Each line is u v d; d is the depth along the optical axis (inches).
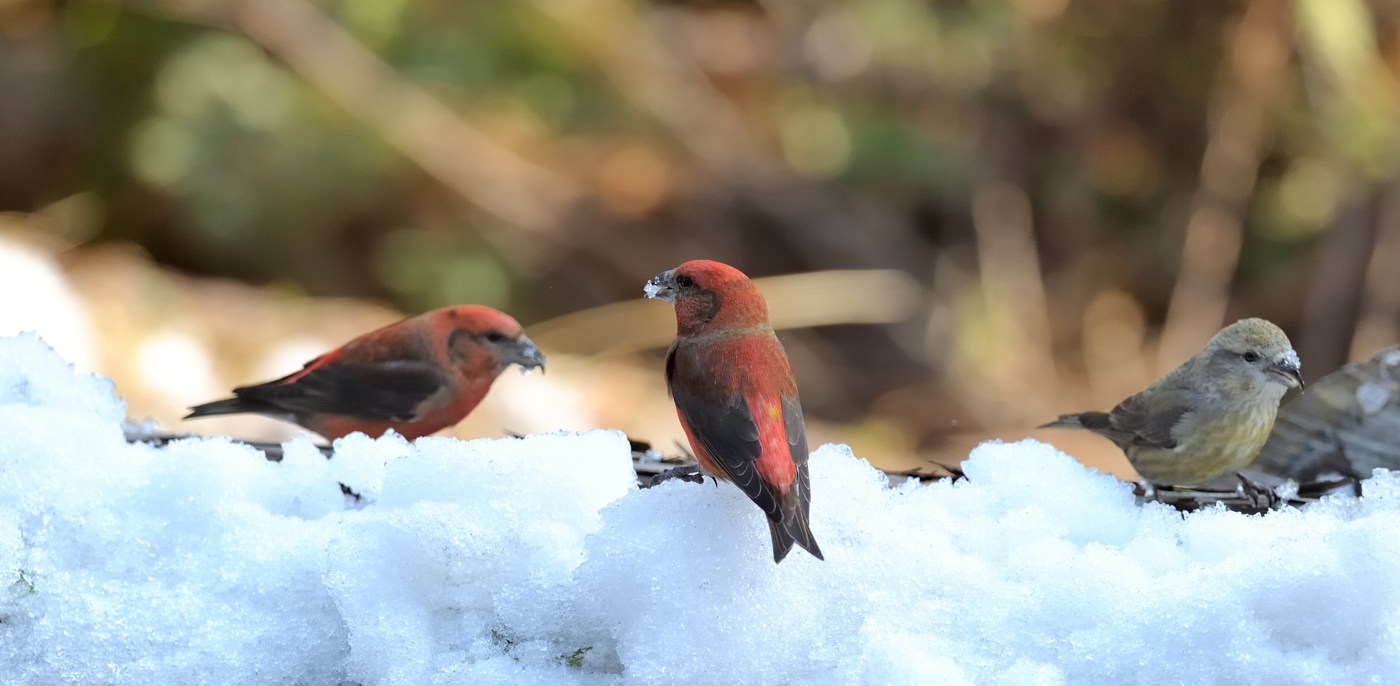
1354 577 139.2
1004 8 657.0
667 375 182.2
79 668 141.9
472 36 612.1
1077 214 653.3
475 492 155.6
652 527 145.7
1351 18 566.3
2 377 190.9
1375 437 215.3
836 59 676.1
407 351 275.7
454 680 137.8
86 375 199.5
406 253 567.2
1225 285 614.9
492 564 146.6
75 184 551.2
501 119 610.2
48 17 580.7
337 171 558.9
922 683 132.6
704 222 625.3
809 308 596.1
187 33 557.3
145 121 546.3
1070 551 149.9
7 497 157.5
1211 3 621.6
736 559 143.9
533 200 597.6
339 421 278.4
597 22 634.2
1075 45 649.6
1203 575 143.3
